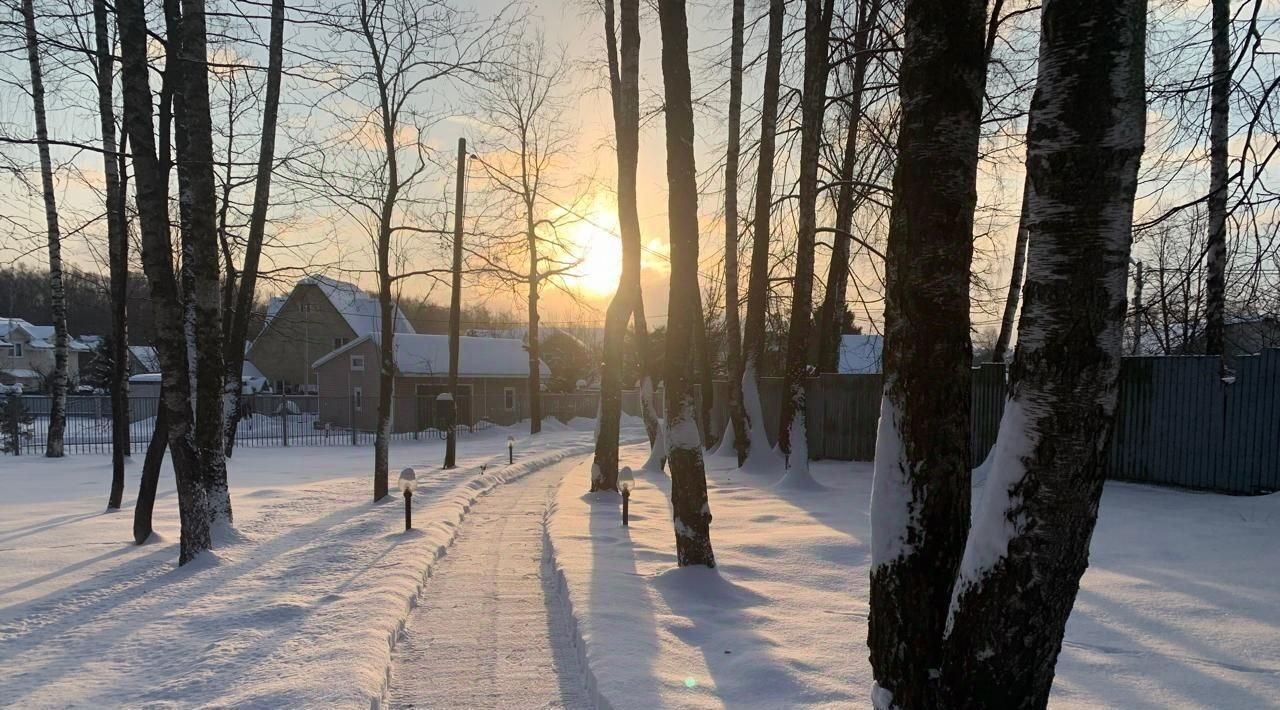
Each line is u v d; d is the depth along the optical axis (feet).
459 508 37.45
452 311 69.72
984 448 44.60
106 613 19.47
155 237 26.03
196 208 28.84
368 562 24.89
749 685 14.15
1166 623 17.29
